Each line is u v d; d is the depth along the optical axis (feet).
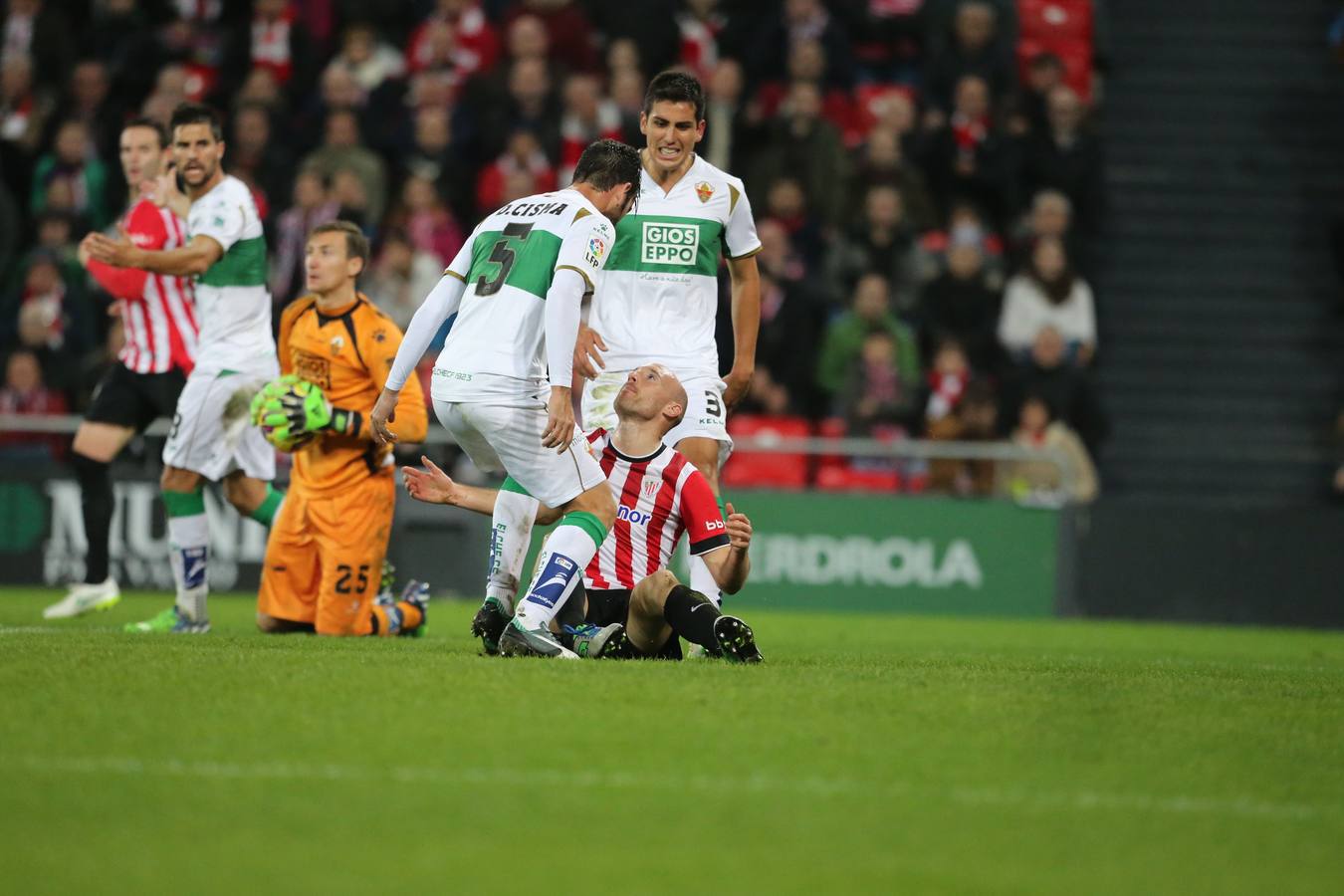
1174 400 205.67
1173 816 50.26
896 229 185.88
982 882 43.27
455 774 52.29
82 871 42.63
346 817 47.52
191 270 101.30
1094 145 201.77
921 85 203.82
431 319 83.46
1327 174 220.23
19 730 57.57
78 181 185.88
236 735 57.06
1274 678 86.12
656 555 81.41
